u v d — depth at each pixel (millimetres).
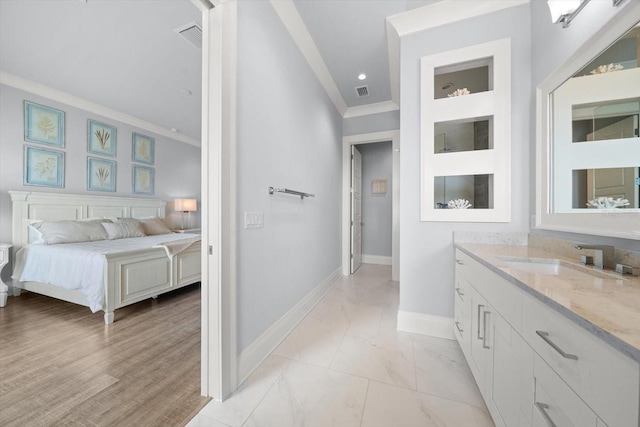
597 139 1218
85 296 2457
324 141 3123
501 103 1904
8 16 2072
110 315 2309
